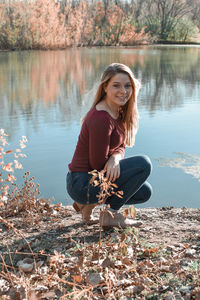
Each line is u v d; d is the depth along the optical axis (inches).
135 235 107.8
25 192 139.6
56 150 250.4
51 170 212.1
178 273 84.4
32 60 978.7
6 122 332.5
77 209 125.0
